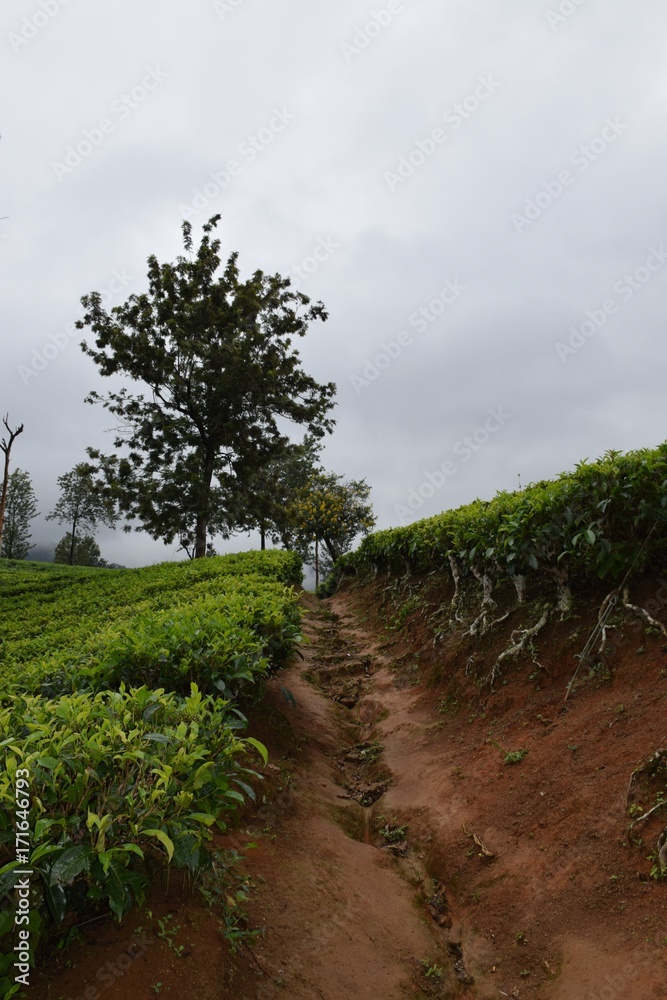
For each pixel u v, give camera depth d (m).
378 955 2.84
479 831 3.60
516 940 2.82
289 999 2.46
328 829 3.93
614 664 4.11
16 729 3.07
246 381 24.59
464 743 4.63
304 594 13.74
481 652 5.43
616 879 2.78
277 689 5.81
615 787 3.21
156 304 25.62
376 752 5.16
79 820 2.29
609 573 4.72
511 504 5.82
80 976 2.14
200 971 2.36
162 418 25.00
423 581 8.62
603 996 2.33
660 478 4.42
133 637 4.61
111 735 2.71
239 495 24.94
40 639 9.34
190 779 2.67
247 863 3.18
